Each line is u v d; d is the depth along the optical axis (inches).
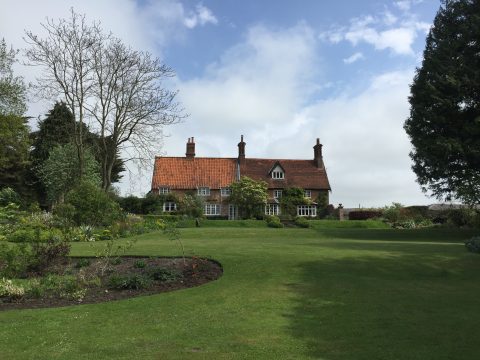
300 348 288.0
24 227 920.9
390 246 731.4
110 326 335.6
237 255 597.3
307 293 427.2
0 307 391.9
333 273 507.2
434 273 514.0
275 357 272.8
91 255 628.7
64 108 2267.5
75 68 1393.9
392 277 496.1
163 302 401.4
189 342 300.5
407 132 1309.1
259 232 1223.5
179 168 2396.7
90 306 389.4
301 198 2266.2
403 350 283.1
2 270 501.0
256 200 2074.3
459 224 1478.8
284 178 2395.4
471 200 1159.6
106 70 1425.9
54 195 1877.5
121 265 553.9
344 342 298.7
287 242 831.1
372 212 1959.9
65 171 1811.0
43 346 294.5
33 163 2222.0
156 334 317.4
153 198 2021.4
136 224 1264.8
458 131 1196.5
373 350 283.6
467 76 1182.9
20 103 1440.7
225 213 2271.2
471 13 1235.9
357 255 600.4
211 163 2453.2
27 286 452.1
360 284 461.4
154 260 573.6
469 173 1195.9
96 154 1764.3
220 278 491.8
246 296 419.2
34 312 370.9
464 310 370.6
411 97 1301.7
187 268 525.7
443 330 320.8
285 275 497.0
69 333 319.9
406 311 368.8
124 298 422.0
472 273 512.1
